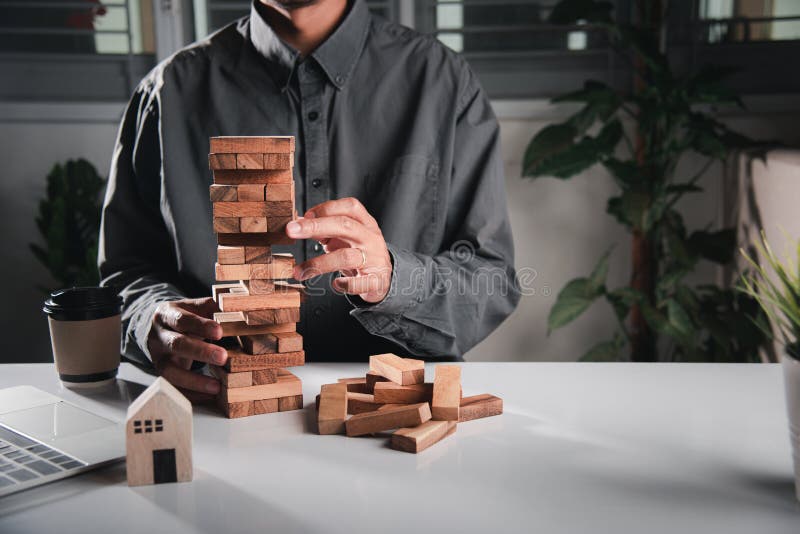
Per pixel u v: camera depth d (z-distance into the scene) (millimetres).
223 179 870
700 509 709
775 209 1955
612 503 718
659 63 2180
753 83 2572
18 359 2850
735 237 2283
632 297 2260
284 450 834
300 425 906
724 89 2184
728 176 2441
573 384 1044
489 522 681
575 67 2672
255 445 848
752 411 948
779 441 860
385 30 1539
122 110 2740
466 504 713
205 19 2744
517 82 2688
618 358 2570
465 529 668
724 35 2570
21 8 2723
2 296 2812
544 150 2281
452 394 899
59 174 2578
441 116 1505
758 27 2557
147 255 1532
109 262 1515
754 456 822
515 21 2652
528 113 2623
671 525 680
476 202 1495
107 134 2756
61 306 1021
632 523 682
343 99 1475
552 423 908
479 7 2660
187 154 1467
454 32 2627
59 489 741
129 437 743
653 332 2443
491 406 929
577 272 2650
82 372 1037
